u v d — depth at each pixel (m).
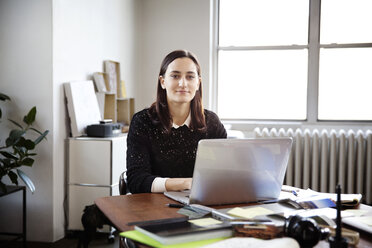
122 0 4.64
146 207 1.58
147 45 5.17
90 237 1.76
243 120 5.38
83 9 3.81
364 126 5.01
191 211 1.48
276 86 5.29
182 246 1.11
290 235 1.17
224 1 5.32
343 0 5.08
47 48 3.35
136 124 2.00
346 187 4.80
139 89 5.21
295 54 5.21
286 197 1.75
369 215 1.50
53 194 3.38
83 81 3.71
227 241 1.12
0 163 3.12
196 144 2.03
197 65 1.96
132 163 1.94
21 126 3.37
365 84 5.10
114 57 4.48
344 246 1.12
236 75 5.36
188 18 5.05
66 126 3.57
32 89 3.38
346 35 5.11
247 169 1.56
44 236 3.41
